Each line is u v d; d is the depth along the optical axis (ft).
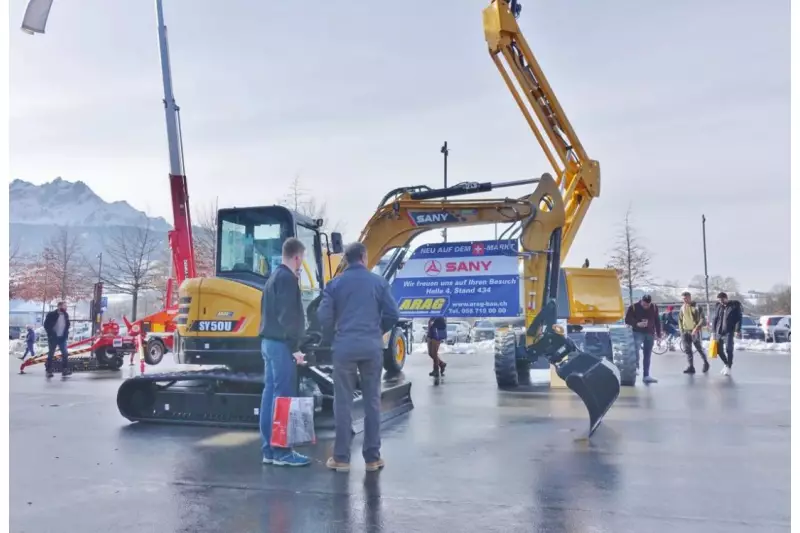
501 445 20.01
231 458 18.49
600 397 21.80
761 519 12.78
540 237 28.60
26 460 18.37
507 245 28.55
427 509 13.55
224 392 24.08
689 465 17.26
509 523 12.64
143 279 110.93
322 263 29.27
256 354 23.98
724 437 21.09
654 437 21.13
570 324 39.22
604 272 39.86
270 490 15.08
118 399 24.54
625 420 24.40
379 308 17.54
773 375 42.22
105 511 13.60
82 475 16.60
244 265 26.43
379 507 13.70
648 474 16.31
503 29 31.86
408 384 27.94
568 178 33.45
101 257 152.76
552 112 33.01
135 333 57.57
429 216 30.48
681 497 14.29
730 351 42.37
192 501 14.25
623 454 18.65
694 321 43.37
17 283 128.16
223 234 26.96
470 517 13.01
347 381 17.10
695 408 27.35
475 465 17.38
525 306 28.66
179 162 58.65
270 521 12.88
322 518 13.03
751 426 23.06
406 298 29.50
